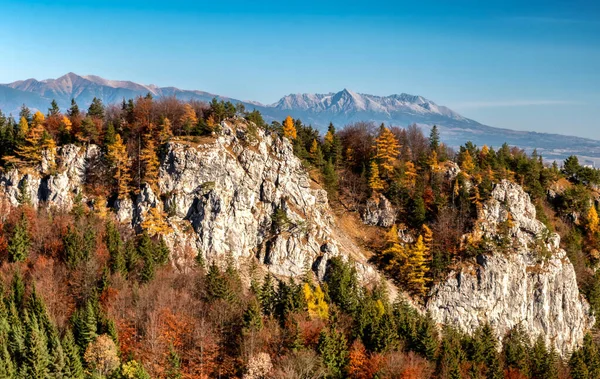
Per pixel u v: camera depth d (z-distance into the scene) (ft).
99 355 297.94
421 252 489.26
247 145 518.37
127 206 480.23
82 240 414.82
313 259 486.38
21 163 508.53
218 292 377.09
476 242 515.91
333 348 337.11
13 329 304.71
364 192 576.20
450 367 344.69
